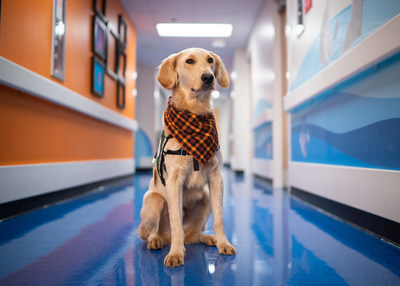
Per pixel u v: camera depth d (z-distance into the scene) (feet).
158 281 3.77
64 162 10.63
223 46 25.96
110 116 15.33
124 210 8.81
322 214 8.20
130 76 20.68
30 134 8.54
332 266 4.33
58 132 10.28
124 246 5.33
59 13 9.84
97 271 4.13
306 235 6.07
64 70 10.23
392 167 5.41
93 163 13.43
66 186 10.64
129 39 20.29
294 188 11.67
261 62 19.11
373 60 5.53
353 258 4.67
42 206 9.18
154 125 30.12
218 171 5.05
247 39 24.26
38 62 8.71
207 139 4.77
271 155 16.58
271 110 16.17
